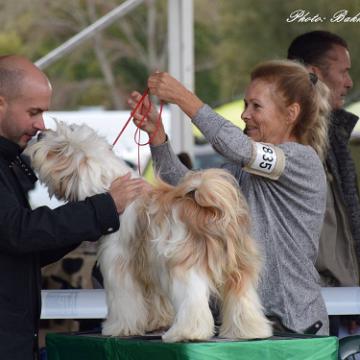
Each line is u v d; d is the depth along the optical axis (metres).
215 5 46.88
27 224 6.95
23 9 49.12
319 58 10.81
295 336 7.28
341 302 9.38
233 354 6.73
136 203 7.36
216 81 46.34
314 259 8.18
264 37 41.91
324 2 25.55
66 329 11.38
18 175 7.43
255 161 7.75
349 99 18.97
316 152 8.31
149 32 50.78
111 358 7.07
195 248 7.05
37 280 7.37
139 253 7.39
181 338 6.88
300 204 7.96
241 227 7.21
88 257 11.52
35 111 7.44
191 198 7.20
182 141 15.52
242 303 7.11
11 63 7.42
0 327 7.05
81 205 7.08
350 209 10.24
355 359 8.58
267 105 8.21
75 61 50.00
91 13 49.16
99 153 7.47
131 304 7.44
